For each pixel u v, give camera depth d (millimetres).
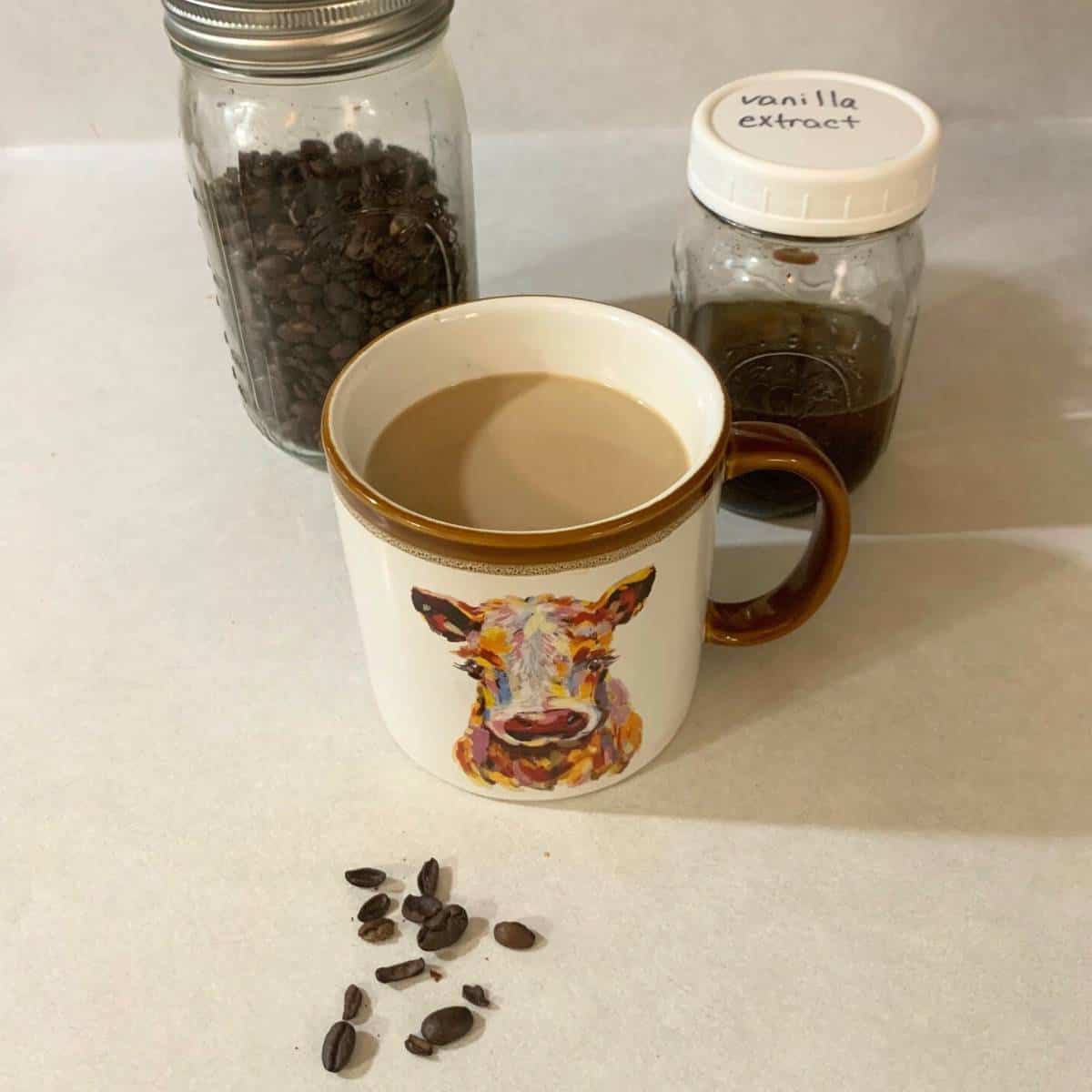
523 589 274
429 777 342
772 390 381
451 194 417
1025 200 547
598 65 581
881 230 337
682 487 277
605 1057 286
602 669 298
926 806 332
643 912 312
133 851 326
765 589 384
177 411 463
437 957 304
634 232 539
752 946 305
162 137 609
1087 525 405
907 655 368
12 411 462
